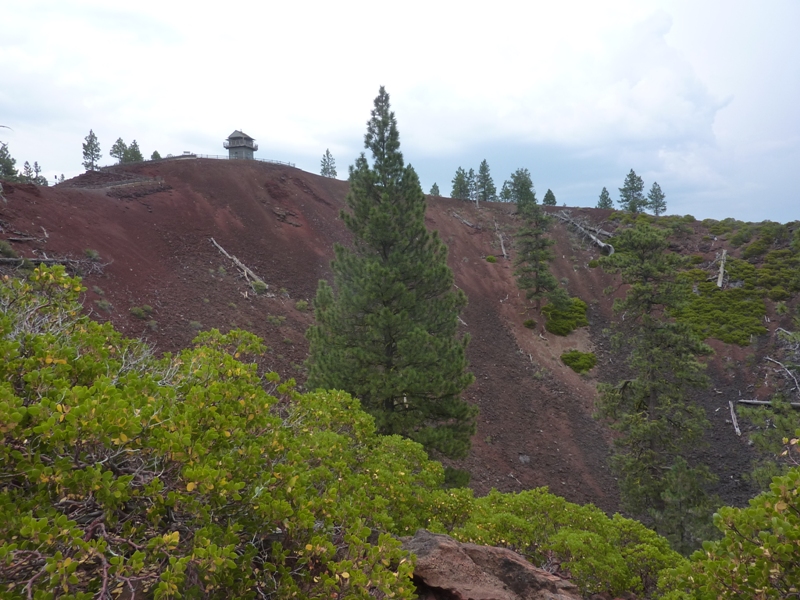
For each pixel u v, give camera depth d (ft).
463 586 14.74
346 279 52.29
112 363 15.25
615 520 26.12
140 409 11.27
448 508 24.71
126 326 68.80
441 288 52.95
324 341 50.06
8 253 65.92
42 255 72.43
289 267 123.65
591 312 146.10
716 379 110.11
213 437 11.80
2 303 16.29
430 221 191.01
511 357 118.11
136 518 10.80
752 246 156.97
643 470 60.44
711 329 124.67
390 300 48.98
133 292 78.59
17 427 9.30
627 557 23.04
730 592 12.67
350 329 49.96
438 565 15.47
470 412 48.60
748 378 108.47
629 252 68.39
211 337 21.30
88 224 92.94
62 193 100.73
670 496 54.03
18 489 9.99
